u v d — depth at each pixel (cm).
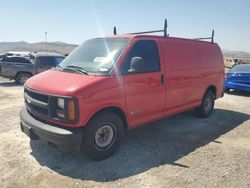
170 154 491
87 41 572
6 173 413
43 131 421
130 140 558
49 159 462
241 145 546
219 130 643
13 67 1520
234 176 413
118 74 457
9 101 983
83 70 464
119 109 468
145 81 504
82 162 453
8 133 589
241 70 1227
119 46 496
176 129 642
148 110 524
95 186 381
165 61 558
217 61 771
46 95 426
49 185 382
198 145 539
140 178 404
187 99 640
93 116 432
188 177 407
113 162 455
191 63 642
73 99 399
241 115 801
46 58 1578
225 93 1245
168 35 595
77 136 408
